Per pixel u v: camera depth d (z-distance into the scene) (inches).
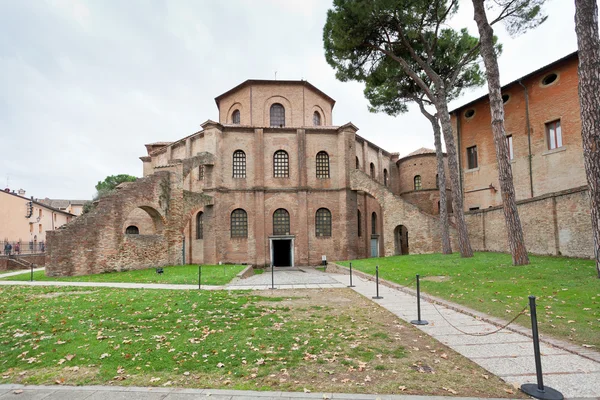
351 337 299.7
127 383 211.2
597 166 456.4
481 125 1130.0
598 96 459.2
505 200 639.1
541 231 762.2
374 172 1505.9
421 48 967.6
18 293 569.0
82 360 250.7
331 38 925.2
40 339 301.6
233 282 687.7
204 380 213.8
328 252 1213.1
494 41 958.4
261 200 1190.9
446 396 187.9
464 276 585.6
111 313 398.9
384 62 984.3
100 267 860.6
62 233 819.4
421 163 1507.1
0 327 347.3
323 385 204.1
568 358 243.0
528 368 227.0
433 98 887.1
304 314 394.3
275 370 228.5
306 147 1246.3
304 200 1202.6
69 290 591.8
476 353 257.9
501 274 558.9
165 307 428.5
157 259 991.6
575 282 445.4
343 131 1235.2
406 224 1114.1
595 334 283.0
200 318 372.5
